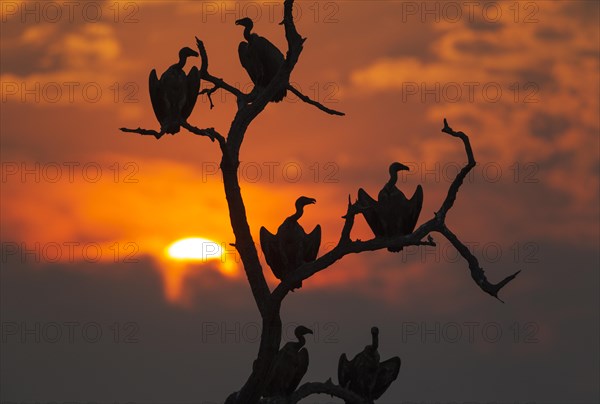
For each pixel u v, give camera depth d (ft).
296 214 179.83
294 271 179.93
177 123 179.93
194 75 180.14
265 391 197.26
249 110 185.98
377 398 205.57
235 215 185.06
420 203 177.06
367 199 178.09
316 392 200.23
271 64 188.75
